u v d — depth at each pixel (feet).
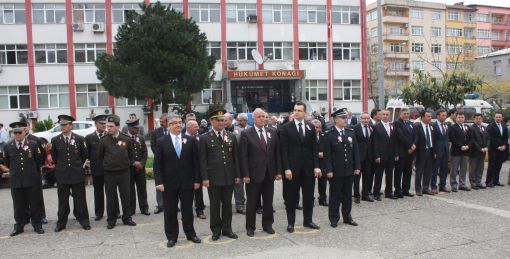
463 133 34.50
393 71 194.49
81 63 107.24
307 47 116.16
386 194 32.53
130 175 28.86
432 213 27.20
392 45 198.90
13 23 105.29
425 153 32.78
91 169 28.12
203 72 88.17
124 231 25.02
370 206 29.73
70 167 25.45
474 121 35.83
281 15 115.03
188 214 22.59
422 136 32.60
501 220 25.13
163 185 22.24
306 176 24.23
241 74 105.29
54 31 106.42
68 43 106.83
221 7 111.75
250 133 23.58
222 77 109.19
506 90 116.16
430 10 208.03
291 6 115.14
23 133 25.08
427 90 54.34
